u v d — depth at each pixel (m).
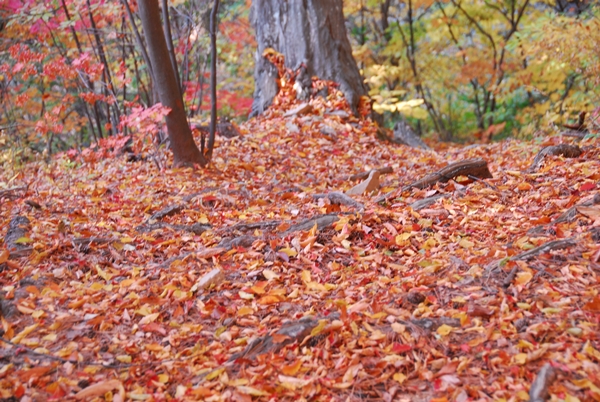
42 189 6.27
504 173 5.36
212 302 3.41
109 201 5.70
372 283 3.53
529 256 3.39
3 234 4.46
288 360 2.78
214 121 7.44
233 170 7.26
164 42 6.84
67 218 4.95
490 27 15.61
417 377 2.61
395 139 11.20
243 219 4.93
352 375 2.61
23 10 7.40
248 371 2.70
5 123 9.07
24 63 6.84
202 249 4.24
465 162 5.31
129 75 10.21
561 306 2.91
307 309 3.30
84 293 3.53
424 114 12.66
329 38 11.10
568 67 11.14
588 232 3.50
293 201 5.61
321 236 4.23
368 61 16.33
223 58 15.03
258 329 3.10
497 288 3.19
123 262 4.08
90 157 7.20
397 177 6.38
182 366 2.81
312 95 10.86
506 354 2.60
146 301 3.42
